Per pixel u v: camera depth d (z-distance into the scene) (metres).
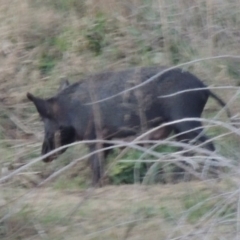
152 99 22.81
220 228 16.27
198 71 26.86
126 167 23.23
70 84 25.52
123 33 30.14
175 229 16.02
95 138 23.48
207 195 18.64
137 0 30.59
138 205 18.94
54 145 24.36
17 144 26.31
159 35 29.36
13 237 17.67
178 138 23.23
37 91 28.98
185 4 28.66
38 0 32.38
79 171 24.20
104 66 29.20
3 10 31.78
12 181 22.02
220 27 27.58
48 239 17.56
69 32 30.88
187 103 22.86
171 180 20.64
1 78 29.53
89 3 31.38
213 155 17.14
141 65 28.56
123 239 17.39
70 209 19.30
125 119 23.16
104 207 19.33
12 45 30.70
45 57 30.44
